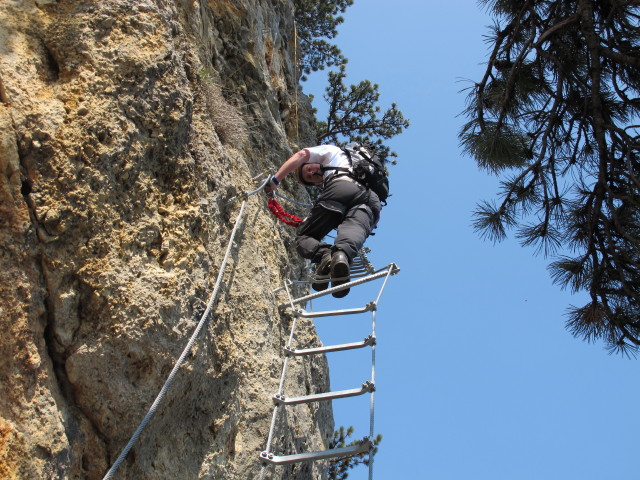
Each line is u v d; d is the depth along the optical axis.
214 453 4.71
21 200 3.90
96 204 4.20
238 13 8.52
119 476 4.09
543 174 7.26
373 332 5.65
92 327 4.04
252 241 6.11
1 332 3.72
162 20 5.03
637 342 6.84
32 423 3.64
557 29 7.08
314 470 6.46
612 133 6.96
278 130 8.51
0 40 4.30
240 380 5.28
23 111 4.07
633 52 7.10
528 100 7.53
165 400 4.32
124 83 4.58
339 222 5.87
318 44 15.73
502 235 7.69
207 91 6.53
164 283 4.38
